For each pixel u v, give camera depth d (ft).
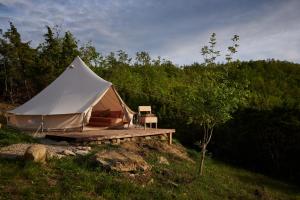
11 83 85.30
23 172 27.45
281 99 101.45
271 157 60.03
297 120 59.00
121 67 104.06
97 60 102.63
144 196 28.78
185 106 43.52
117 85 88.53
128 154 37.35
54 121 51.57
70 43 96.53
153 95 81.76
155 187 32.45
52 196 24.81
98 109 63.93
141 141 51.83
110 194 27.30
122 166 33.50
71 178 28.58
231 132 64.85
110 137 46.83
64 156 34.01
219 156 66.23
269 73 149.69
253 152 62.54
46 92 57.88
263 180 53.06
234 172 54.44
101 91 54.24
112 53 106.22
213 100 40.70
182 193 33.17
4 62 84.74
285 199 44.21
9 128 48.98
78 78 58.49
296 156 57.31
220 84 41.73
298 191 49.57
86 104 52.37
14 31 86.22
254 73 143.74
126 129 57.26
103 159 34.22
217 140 66.85
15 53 84.69
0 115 64.75
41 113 51.96
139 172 34.83
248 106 67.67
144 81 100.12
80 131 51.21
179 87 96.73
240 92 41.34
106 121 58.95
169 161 46.03
